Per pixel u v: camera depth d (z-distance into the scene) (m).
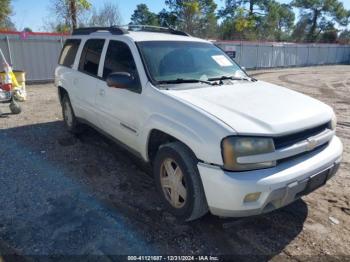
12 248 2.82
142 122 3.53
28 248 2.83
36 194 3.76
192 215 3.04
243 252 2.85
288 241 3.00
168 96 3.25
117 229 3.13
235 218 3.34
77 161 4.75
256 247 2.92
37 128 6.43
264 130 2.68
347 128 6.84
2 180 4.10
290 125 2.80
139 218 3.33
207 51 4.40
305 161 2.88
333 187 4.04
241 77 4.22
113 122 4.21
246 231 3.14
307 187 2.85
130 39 4.04
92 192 3.85
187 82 3.68
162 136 3.49
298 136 2.89
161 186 3.41
